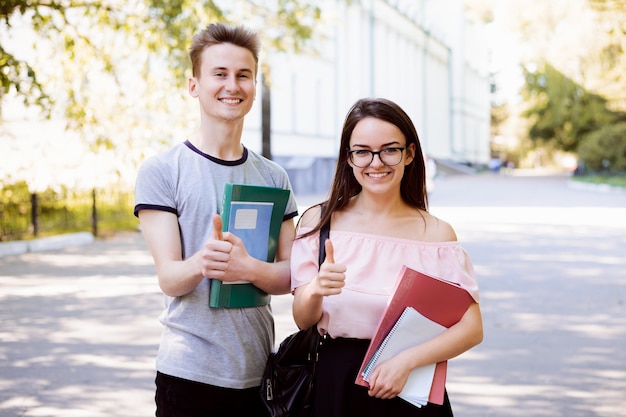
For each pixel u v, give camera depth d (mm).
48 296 8914
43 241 13781
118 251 13438
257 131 27953
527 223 18031
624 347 6578
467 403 5156
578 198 28219
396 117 2641
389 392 2482
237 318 2715
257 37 2807
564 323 7492
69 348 6500
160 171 2711
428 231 2736
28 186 14758
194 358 2660
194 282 2576
